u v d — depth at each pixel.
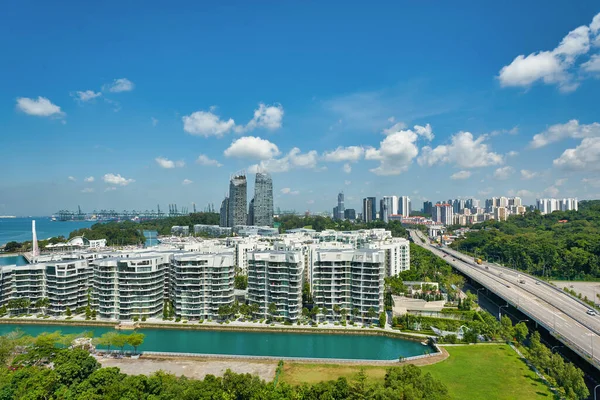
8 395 139.12
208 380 147.38
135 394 135.25
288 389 143.00
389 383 148.25
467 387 163.25
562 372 156.75
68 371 149.75
